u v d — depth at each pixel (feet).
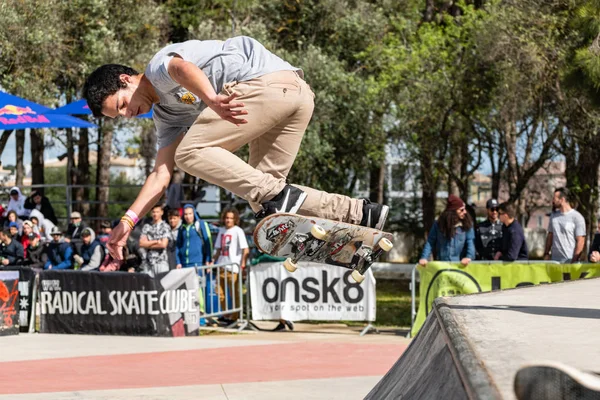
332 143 61.11
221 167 10.17
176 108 10.93
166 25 66.64
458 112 53.67
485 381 5.23
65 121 37.76
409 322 36.04
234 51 10.48
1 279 30.17
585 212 51.80
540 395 4.02
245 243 34.14
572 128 48.67
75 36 58.39
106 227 36.78
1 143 65.92
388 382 10.59
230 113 9.71
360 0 65.16
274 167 10.80
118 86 10.68
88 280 30.81
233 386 18.19
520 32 46.75
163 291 30.09
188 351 25.20
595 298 11.09
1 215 47.19
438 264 29.32
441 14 70.33
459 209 29.60
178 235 34.19
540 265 28.66
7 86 54.19
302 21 64.34
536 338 7.18
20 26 52.39
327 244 10.12
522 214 71.61
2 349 26.12
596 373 5.24
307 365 21.88
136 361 22.93
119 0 59.11
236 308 33.35
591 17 33.55
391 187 80.43
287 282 31.91
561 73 39.99
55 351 25.49
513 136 58.49
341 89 58.85
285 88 10.31
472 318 8.70
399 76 56.70
